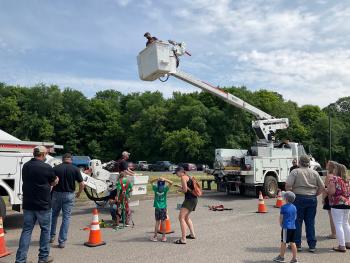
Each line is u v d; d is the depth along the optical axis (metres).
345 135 67.69
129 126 74.50
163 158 66.88
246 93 62.00
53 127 69.31
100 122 74.38
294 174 6.80
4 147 9.45
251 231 8.64
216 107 62.56
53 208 7.29
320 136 65.75
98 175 11.89
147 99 76.75
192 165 53.22
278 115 61.44
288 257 6.39
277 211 11.99
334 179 6.91
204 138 59.75
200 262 6.03
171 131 67.06
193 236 7.86
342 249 6.77
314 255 6.53
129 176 11.47
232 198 16.00
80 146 73.69
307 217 6.83
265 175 15.92
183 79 14.85
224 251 6.75
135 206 13.16
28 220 5.83
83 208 12.62
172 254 6.54
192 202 7.51
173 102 71.56
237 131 60.19
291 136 60.78
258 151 15.96
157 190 7.65
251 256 6.41
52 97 70.88
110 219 10.45
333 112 78.69
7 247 7.25
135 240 7.70
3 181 8.88
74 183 7.40
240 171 15.42
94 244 7.18
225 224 9.57
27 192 5.86
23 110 70.81
